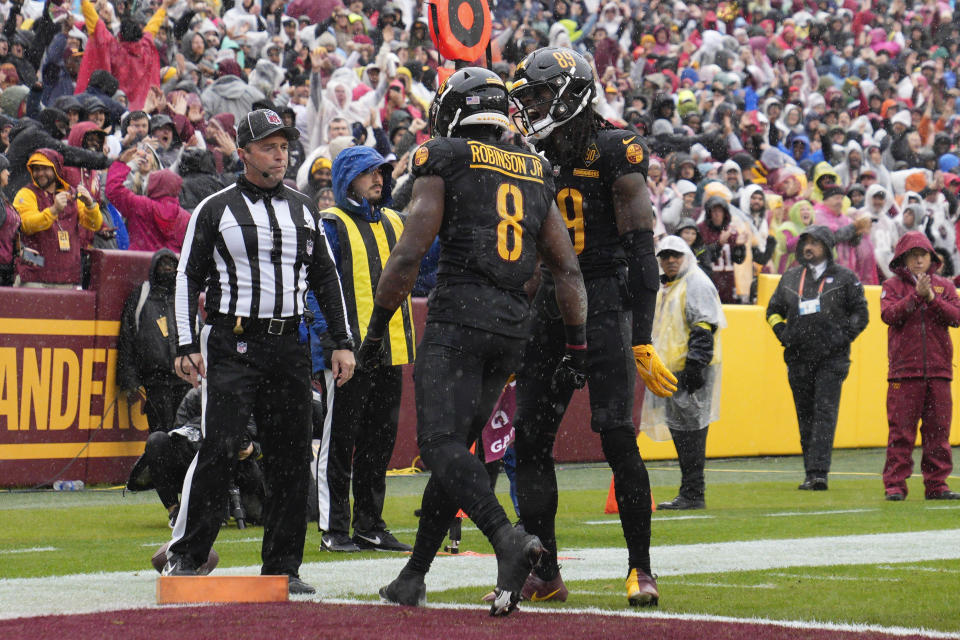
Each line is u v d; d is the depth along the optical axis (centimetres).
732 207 5153
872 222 5928
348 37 6044
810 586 1772
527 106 1608
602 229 1628
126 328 3516
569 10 7531
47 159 3497
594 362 1612
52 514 2928
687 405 3241
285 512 1708
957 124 8400
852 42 8850
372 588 1744
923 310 3550
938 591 1720
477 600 1603
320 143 4916
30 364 3384
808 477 3841
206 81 5194
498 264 1484
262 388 1706
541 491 1620
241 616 1412
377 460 2345
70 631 1307
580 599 1645
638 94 6525
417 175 1495
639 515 1589
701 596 1659
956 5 9950
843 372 3838
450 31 3009
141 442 3594
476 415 1524
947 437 3566
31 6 5378
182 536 1669
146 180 3931
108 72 4616
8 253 3488
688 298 3262
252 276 1683
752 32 8444
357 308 2328
